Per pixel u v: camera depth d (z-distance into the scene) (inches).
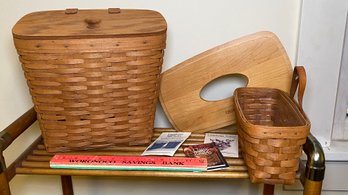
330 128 40.8
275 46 35.6
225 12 38.2
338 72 38.5
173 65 40.1
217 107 37.8
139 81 31.6
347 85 40.6
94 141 33.2
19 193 46.4
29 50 29.4
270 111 36.0
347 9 36.4
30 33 29.5
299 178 29.5
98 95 31.1
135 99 32.3
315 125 40.7
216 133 38.1
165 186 46.0
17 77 41.1
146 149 33.4
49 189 46.6
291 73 36.1
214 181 45.4
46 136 32.9
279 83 36.4
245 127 28.4
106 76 30.6
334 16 36.6
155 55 31.4
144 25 31.8
